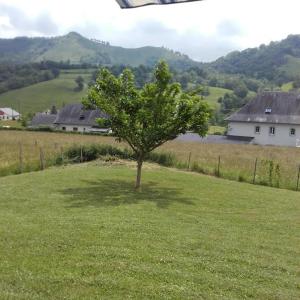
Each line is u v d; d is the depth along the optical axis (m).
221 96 139.75
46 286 6.94
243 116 74.75
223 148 46.34
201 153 36.06
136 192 16.67
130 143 17.47
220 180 21.67
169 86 17.23
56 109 147.00
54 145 36.31
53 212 12.70
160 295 6.76
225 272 8.00
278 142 71.69
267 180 22.02
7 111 145.00
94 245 9.19
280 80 174.75
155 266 8.06
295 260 9.11
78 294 6.69
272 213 14.33
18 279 7.18
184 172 23.91
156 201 15.10
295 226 12.54
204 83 165.00
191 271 7.93
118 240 9.64
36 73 188.38
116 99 17.34
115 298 6.59
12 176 20.62
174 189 17.91
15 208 13.24
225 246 9.73
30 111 147.88
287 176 23.30
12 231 10.11
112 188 17.30
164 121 17.12
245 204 15.64
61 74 193.38
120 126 17.22
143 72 149.38
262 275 7.96
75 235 9.89
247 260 8.77
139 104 17.08
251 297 6.92
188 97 17.34
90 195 15.65
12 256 8.34
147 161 27.03
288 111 72.44
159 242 9.69
